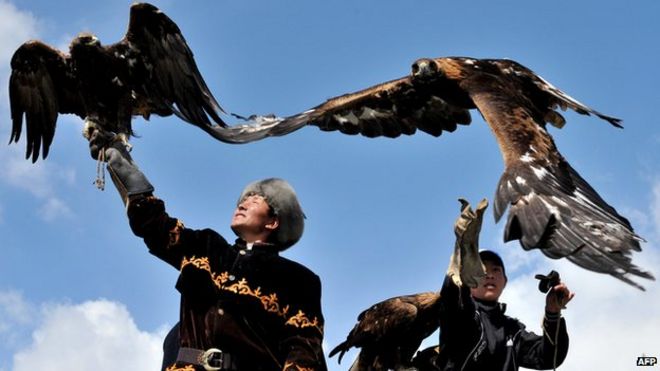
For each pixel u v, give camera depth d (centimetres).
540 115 972
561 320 962
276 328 835
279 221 866
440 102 1116
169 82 884
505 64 1045
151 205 852
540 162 796
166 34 880
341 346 945
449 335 929
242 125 1020
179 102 887
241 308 832
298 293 843
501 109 909
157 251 854
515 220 734
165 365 955
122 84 875
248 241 865
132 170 859
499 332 971
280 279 843
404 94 1119
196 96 884
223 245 856
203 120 888
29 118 889
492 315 977
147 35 879
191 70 882
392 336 926
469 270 863
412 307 924
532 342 976
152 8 877
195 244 853
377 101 1130
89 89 873
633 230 736
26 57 878
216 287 841
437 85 1073
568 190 759
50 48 875
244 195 874
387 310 928
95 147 866
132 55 879
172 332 965
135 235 855
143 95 884
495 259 988
